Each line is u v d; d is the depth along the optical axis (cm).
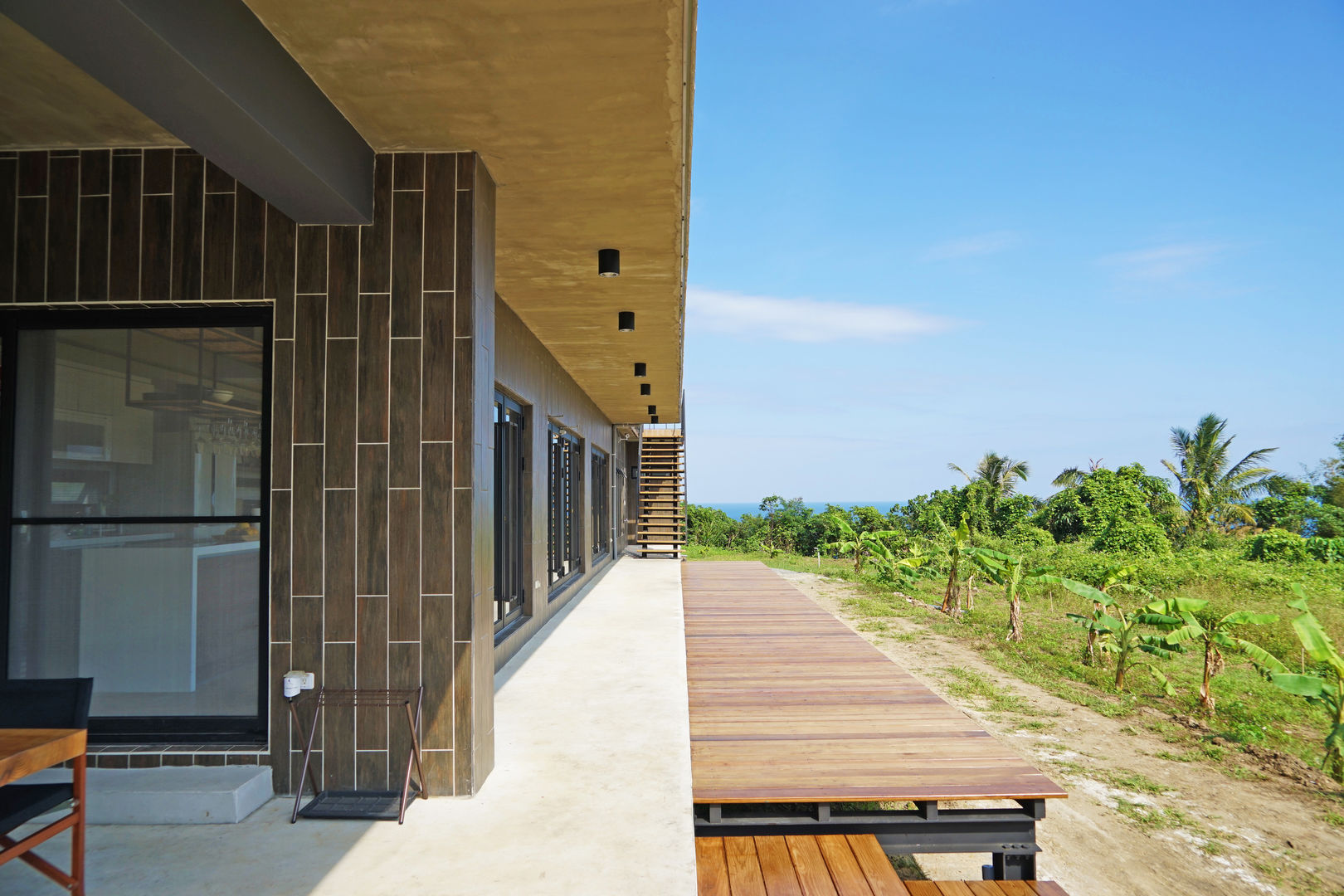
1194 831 488
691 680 575
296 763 320
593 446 1380
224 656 333
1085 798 539
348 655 322
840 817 346
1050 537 2495
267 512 332
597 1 222
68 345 341
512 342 676
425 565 322
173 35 187
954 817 348
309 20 230
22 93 283
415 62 257
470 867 256
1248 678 914
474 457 326
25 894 237
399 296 328
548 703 483
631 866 256
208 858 263
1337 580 1488
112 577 336
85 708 241
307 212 313
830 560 2728
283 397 327
